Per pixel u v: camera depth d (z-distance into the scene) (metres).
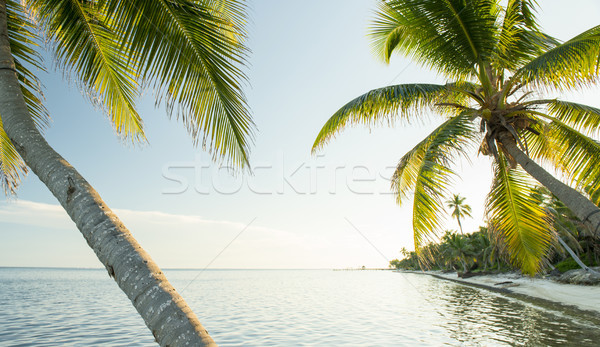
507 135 6.23
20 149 2.08
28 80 3.95
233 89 3.17
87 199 1.73
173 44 3.07
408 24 6.92
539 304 23.45
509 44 6.68
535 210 7.09
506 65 6.67
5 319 22.34
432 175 5.34
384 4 6.64
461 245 59.16
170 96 3.02
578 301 22.64
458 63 6.73
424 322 19.11
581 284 29.22
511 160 6.36
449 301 29.52
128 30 3.04
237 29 3.31
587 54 5.12
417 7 6.39
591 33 5.05
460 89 6.68
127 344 14.89
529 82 5.75
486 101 6.41
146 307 1.41
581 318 17.34
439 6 6.28
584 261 36.34
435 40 6.64
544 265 7.30
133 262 1.51
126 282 1.47
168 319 1.37
